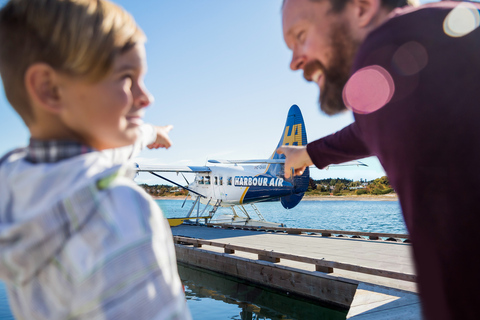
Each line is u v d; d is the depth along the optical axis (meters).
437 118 0.32
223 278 6.34
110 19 0.37
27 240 0.33
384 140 0.37
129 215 0.36
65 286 0.33
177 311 0.36
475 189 0.30
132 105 0.44
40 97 0.36
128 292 0.32
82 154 0.37
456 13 0.35
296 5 0.47
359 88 0.39
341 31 0.45
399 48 0.36
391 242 6.95
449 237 0.31
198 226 12.27
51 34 0.34
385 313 2.71
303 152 0.94
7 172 0.38
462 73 0.33
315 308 4.56
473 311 0.30
